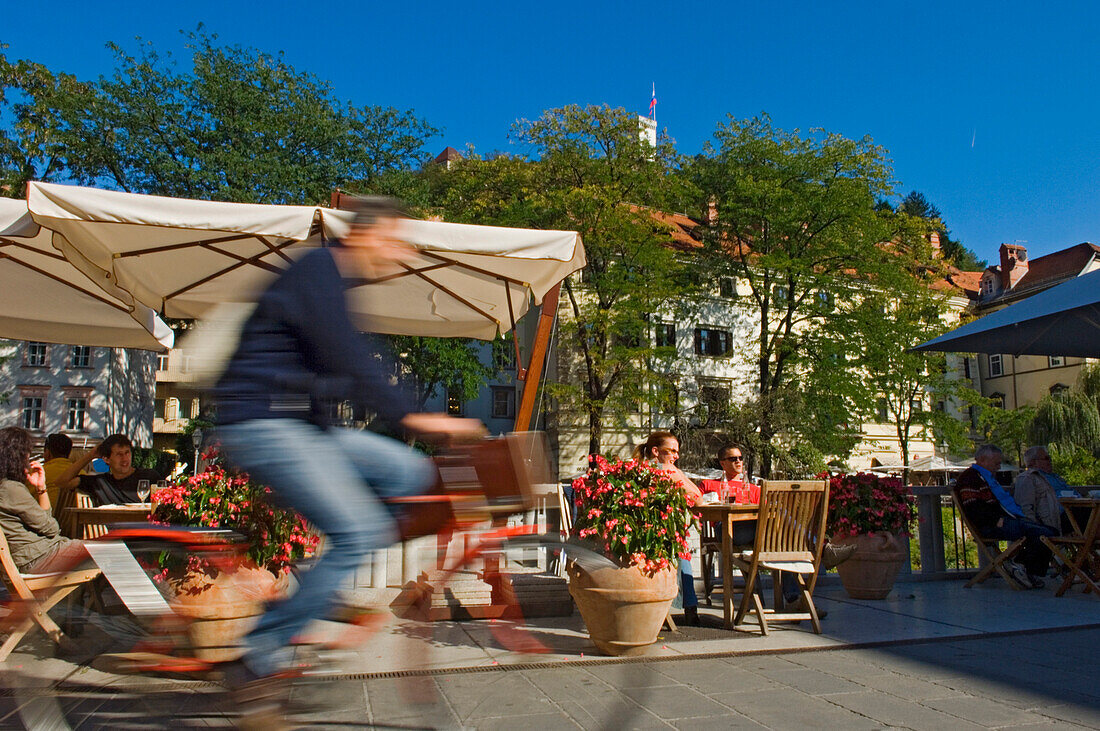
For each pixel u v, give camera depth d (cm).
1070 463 3512
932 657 493
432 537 316
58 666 323
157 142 2823
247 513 327
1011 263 5909
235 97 2906
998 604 699
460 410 4300
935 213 8825
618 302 3086
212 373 279
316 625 288
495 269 703
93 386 4109
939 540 880
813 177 3170
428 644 333
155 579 314
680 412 3428
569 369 3616
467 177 3183
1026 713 377
